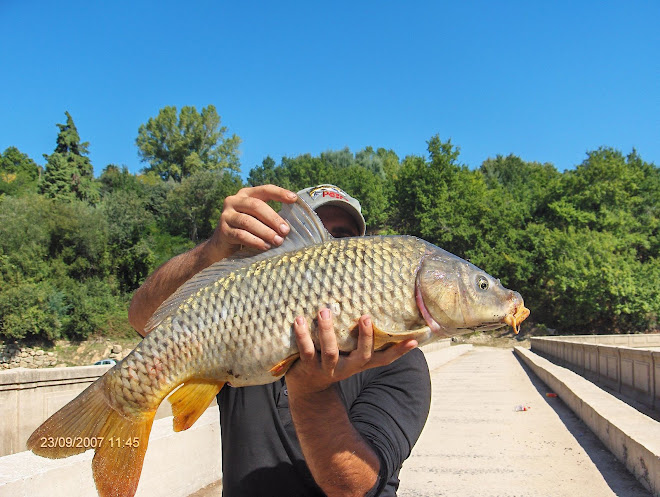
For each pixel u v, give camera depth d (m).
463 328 2.01
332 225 2.73
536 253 52.81
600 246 49.91
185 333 2.05
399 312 1.96
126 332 47.91
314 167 81.94
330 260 1.96
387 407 2.21
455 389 14.88
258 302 1.98
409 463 6.85
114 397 2.07
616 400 8.97
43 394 8.58
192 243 68.94
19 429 8.14
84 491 3.87
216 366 2.02
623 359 14.42
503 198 64.50
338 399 1.91
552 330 52.06
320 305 1.91
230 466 2.34
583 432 8.35
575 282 48.81
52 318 44.47
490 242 56.00
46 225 51.06
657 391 11.62
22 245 48.00
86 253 52.50
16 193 83.25
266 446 2.29
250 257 2.11
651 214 61.09
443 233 56.31
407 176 63.31
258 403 2.33
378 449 2.00
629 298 47.97
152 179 95.12
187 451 5.33
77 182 73.19
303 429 1.90
